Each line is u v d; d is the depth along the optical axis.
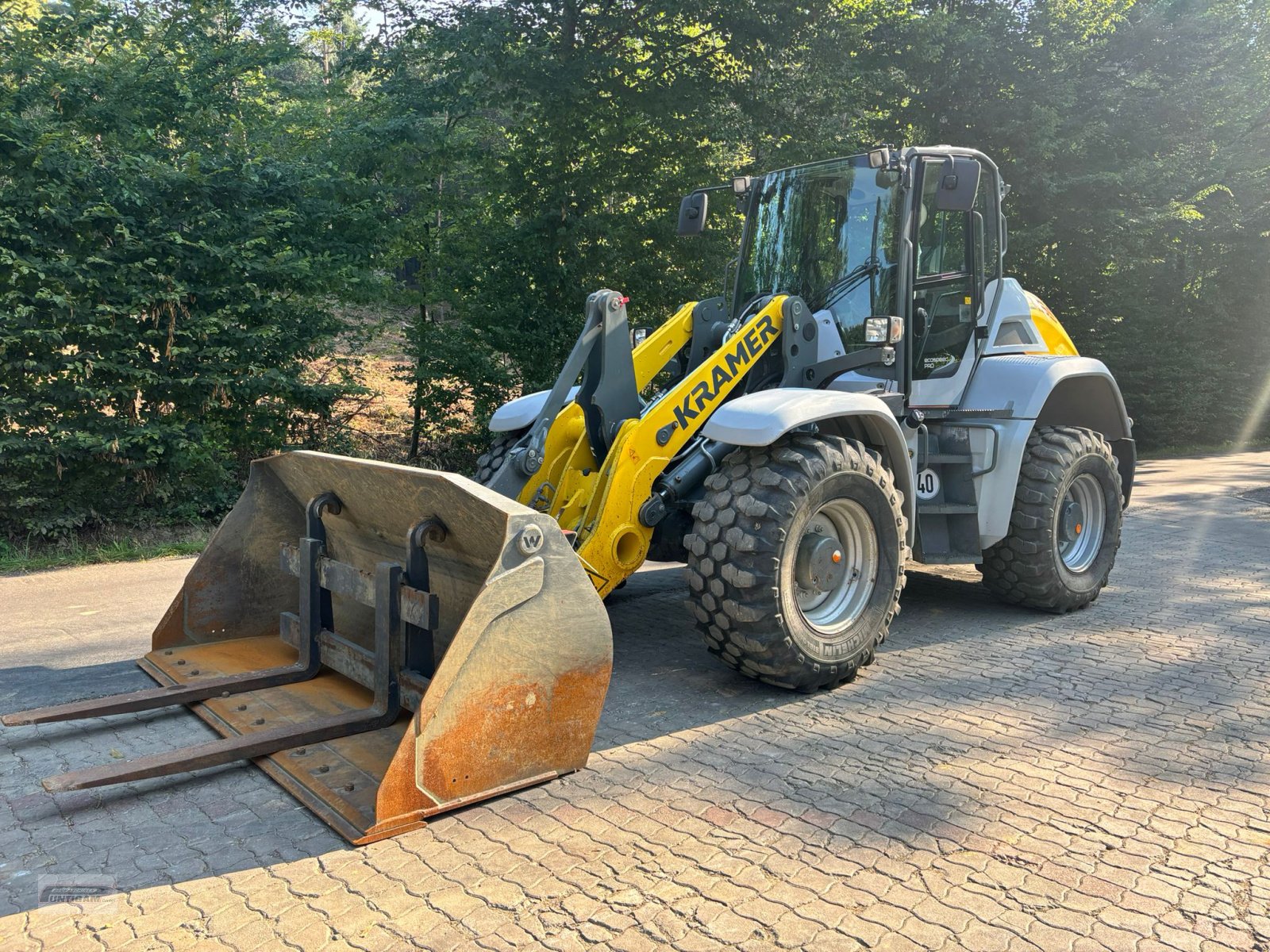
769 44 11.61
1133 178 15.06
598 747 3.42
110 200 7.83
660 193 11.89
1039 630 5.09
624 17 11.18
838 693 4.03
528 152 11.55
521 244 11.31
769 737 3.52
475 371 11.17
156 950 2.21
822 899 2.41
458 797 2.88
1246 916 2.34
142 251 7.91
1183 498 10.52
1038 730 3.59
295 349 9.02
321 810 2.82
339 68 11.07
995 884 2.49
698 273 11.82
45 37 8.67
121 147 8.50
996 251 5.48
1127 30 15.95
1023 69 15.13
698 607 3.94
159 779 3.14
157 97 9.08
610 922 2.30
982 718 3.72
